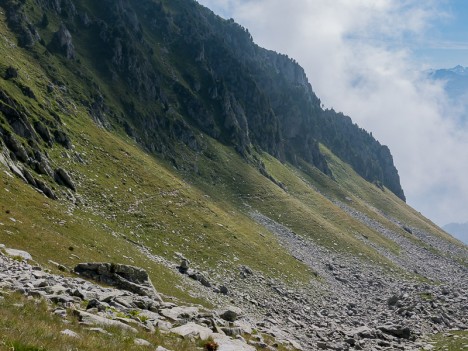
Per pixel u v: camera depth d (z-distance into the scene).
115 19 162.00
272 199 134.38
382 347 43.31
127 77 143.12
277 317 52.38
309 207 151.88
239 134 172.12
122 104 132.00
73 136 90.25
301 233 115.06
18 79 90.88
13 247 36.03
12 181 53.94
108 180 81.81
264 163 176.75
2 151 59.44
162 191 91.00
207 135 162.12
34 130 74.06
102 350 14.01
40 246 39.94
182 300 43.91
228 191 130.62
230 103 185.50
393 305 71.06
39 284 24.72
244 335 29.86
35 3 136.38
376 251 126.94
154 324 22.88
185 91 169.62
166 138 137.12
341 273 93.31
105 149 95.88
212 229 82.56
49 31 129.75
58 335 13.92
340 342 43.84
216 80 187.75
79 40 143.00
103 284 35.78
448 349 42.06
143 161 103.44
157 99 149.88
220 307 48.06
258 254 80.50
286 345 33.19
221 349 20.67
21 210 47.03
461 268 149.38
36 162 65.81
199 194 108.50
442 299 73.19
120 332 17.61
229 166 149.12
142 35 173.88
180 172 126.06
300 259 90.88
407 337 48.72
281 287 68.06
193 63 194.00
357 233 141.00
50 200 57.97
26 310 16.62
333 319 57.81
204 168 138.12
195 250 69.69
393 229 178.12
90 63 136.25
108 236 56.94
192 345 20.06
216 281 60.38
